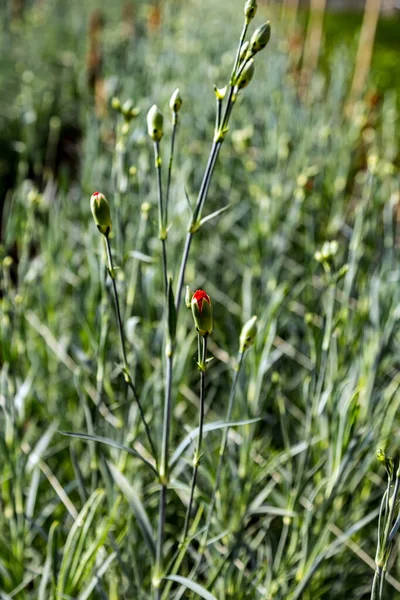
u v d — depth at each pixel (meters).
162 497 0.99
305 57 3.08
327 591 1.20
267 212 1.59
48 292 1.45
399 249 1.49
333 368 1.15
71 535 1.05
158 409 1.22
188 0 3.79
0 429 1.15
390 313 1.23
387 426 1.22
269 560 1.13
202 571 1.18
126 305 1.28
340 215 1.85
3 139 2.52
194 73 2.30
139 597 1.09
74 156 2.60
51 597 1.05
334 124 2.27
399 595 1.20
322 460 1.12
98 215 0.91
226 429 1.02
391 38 4.45
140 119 1.79
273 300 1.21
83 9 3.68
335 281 1.08
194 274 1.67
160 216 0.94
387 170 1.64
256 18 3.57
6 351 1.15
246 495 1.15
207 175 0.94
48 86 2.87
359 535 1.23
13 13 3.51
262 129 2.13
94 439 0.96
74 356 1.53
